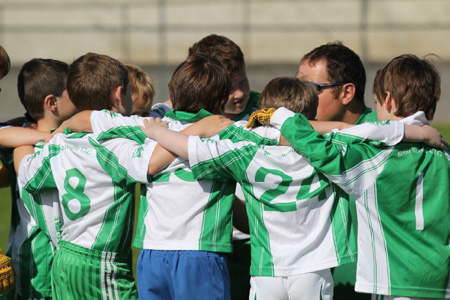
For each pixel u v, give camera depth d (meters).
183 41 98.25
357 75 13.42
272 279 11.00
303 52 100.06
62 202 12.20
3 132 12.91
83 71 12.65
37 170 12.18
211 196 11.38
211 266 11.25
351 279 12.45
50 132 13.26
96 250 12.05
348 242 11.02
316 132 10.82
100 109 12.64
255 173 11.05
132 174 11.50
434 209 10.98
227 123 11.67
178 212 11.38
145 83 15.31
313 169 10.98
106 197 12.00
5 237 24.31
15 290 12.79
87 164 11.94
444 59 97.88
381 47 100.25
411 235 10.91
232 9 99.88
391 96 11.61
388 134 10.87
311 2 99.94
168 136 11.31
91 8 99.00
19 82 13.70
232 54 14.91
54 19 98.62
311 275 10.82
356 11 100.56
